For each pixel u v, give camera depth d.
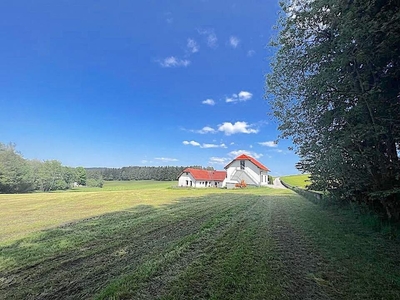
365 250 4.76
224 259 4.33
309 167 9.62
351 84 5.69
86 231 6.86
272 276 3.55
